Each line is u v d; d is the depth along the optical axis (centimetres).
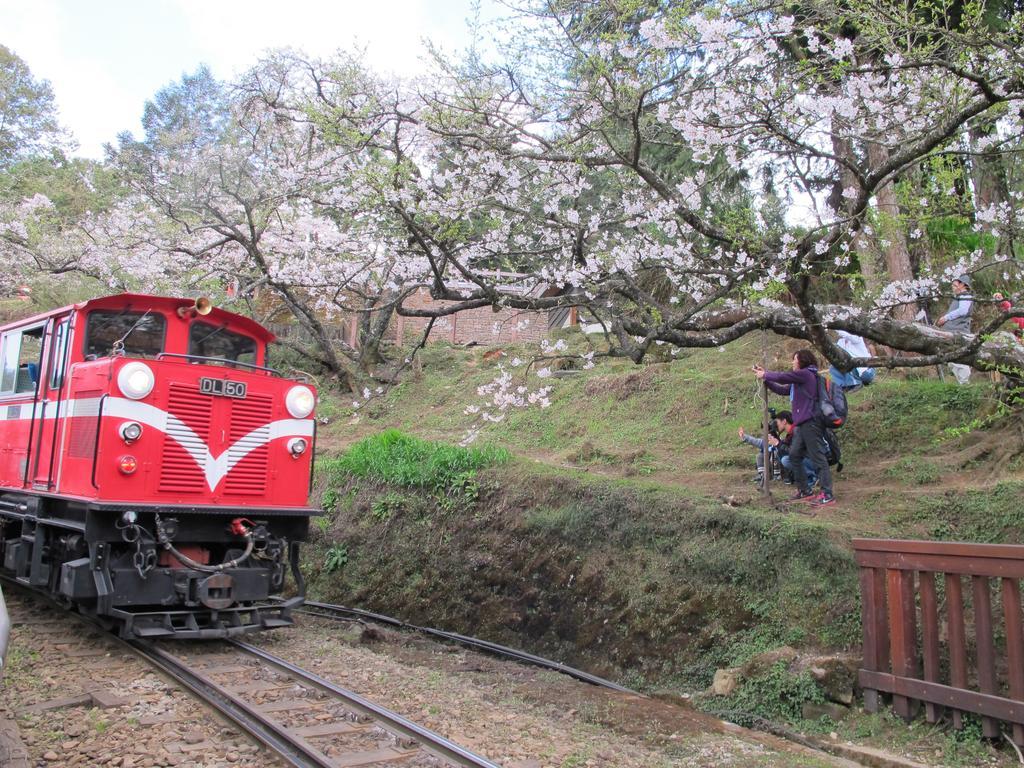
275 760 505
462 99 832
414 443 1294
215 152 1316
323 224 1312
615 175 984
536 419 1528
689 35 689
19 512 873
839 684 641
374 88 929
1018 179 1030
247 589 793
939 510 785
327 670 745
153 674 688
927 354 836
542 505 1007
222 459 805
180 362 807
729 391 1334
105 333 841
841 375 930
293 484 867
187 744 525
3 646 449
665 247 888
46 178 2852
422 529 1123
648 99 877
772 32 714
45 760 488
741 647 731
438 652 909
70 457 786
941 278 841
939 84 704
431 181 959
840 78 745
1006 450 856
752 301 756
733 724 657
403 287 1119
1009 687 549
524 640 927
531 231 1088
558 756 549
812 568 741
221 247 1366
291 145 1244
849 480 931
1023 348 783
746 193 1205
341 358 2153
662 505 886
